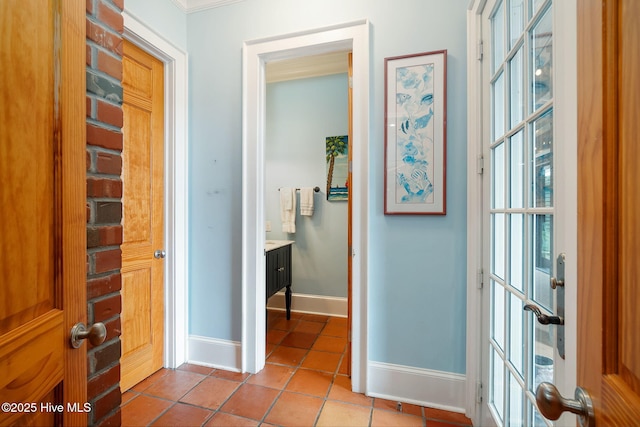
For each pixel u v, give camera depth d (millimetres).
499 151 1212
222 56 1935
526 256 936
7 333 474
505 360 1106
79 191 643
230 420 1458
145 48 1751
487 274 1317
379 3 1633
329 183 2904
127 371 1702
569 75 622
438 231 1566
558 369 713
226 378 1829
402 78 1594
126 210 1701
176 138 1919
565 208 639
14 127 490
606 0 402
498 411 1213
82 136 650
